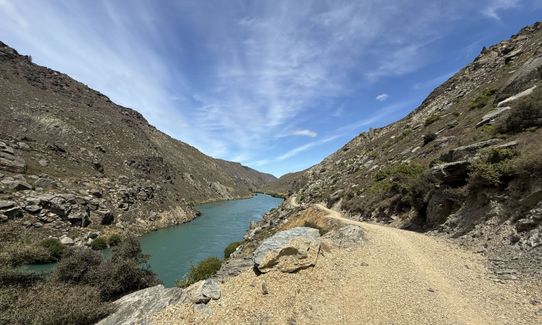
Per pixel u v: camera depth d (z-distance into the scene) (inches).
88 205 1822.1
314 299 383.6
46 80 4448.8
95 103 4968.0
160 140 6791.3
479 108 1304.1
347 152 3882.9
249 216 3196.4
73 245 1422.2
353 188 1643.7
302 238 510.0
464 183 673.6
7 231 950.4
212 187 6028.5
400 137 2190.0
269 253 479.5
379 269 463.8
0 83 3280.0
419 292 374.6
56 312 450.0
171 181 4084.6
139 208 2315.5
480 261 445.7
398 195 1018.7
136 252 918.4
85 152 2790.4
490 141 711.1
